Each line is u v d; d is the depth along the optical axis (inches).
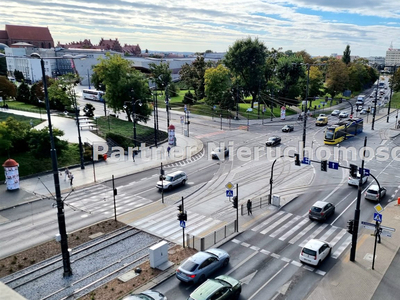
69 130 2618.1
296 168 1984.5
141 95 2871.6
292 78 4202.8
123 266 970.1
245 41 3828.7
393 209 1385.3
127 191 1619.1
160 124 3304.6
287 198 1517.0
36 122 2746.1
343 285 863.7
